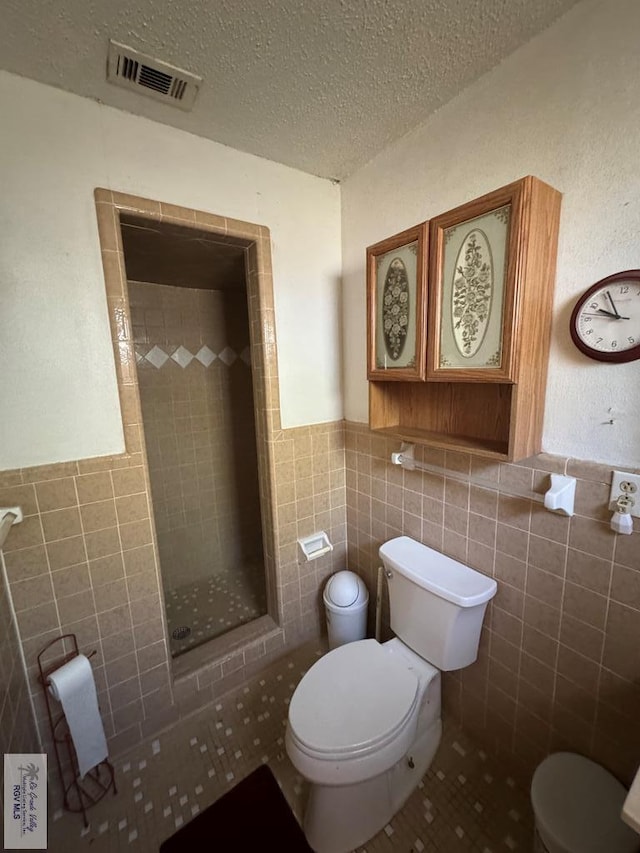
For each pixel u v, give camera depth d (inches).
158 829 44.6
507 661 46.9
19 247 40.6
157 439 87.1
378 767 38.2
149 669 54.3
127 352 47.3
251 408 99.4
